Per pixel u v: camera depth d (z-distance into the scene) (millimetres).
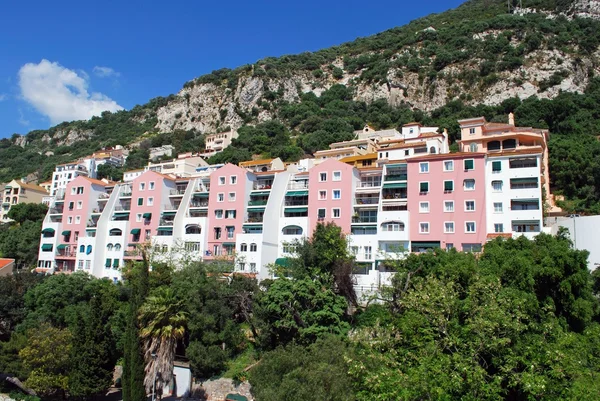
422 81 185625
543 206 73375
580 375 25766
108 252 89812
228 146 177625
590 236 58375
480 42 184000
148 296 45469
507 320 27750
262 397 33031
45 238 98375
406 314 33469
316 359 35219
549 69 155000
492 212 63812
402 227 67625
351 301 51906
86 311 58188
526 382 24562
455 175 66188
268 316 50125
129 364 43500
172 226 84125
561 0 194500
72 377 48969
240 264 73250
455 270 39062
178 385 51250
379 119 168375
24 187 157625
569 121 111500
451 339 27750
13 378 57375
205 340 50969
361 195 75188
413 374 26266
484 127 87500
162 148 198875
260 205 79250
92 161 172875
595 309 42281
